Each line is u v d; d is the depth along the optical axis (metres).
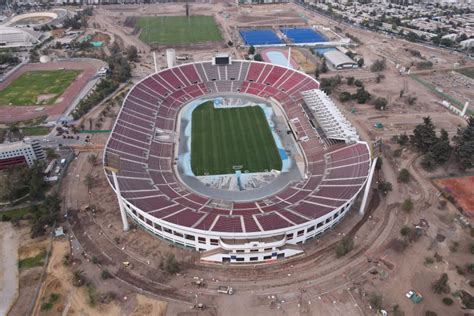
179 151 125.56
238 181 110.00
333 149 117.69
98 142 133.75
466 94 173.00
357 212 99.38
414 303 74.19
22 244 88.75
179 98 159.38
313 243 89.19
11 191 101.25
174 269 80.12
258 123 142.75
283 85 165.75
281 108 153.38
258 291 76.94
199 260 84.44
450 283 78.62
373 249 87.38
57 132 140.25
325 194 96.38
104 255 85.62
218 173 113.94
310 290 77.06
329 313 72.25
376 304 72.62
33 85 182.38
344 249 84.00
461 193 107.00
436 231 92.94
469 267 80.75
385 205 101.81
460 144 118.75
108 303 73.94
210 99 162.25
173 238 87.56
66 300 74.75
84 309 72.88
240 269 82.38
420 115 154.12
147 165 113.12
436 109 159.25
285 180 109.94
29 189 106.62
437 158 117.75
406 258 84.81
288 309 73.06
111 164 104.88
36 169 106.88
